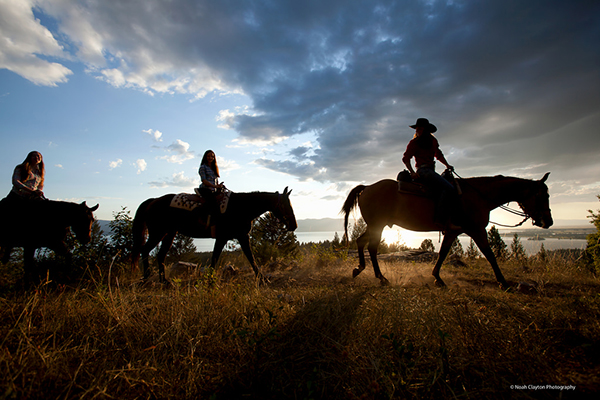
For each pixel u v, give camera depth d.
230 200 6.16
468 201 5.41
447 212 5.23
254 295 3.58
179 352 2.21
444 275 6.23
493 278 5.91
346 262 8.31
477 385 1.71
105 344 2.27
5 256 5.24
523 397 1.54
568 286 5.17
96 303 3.04
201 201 6.00
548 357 1.96
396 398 1.62
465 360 1.87
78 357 2.06
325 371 1.89
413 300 3.04
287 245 14.34
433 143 5.79
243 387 1.81
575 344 2.19
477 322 2.35
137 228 6.18
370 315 2.71
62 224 5.44
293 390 1.74
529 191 5.51
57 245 5.47
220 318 2.80
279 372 1.92
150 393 1.70
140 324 2.60
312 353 2.13
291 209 6.33
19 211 5.07
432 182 5.46
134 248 6.10
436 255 9.13
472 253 9.66
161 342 2.21
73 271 5.72
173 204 6.02
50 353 1.92
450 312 2.61
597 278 5.67
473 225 5.36
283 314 2.88
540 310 2.83
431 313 2.56
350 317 2.71
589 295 3.64
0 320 2.62
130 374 1.83
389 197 5.76
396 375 1.78
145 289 4.56
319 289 4.29
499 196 5.55
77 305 3.02
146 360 2.04
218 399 1.72
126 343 2.29
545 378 1.68
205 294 3.54
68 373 1.77
